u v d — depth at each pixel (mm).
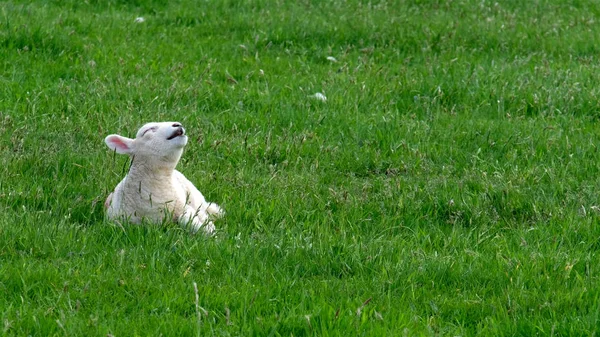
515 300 19859
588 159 30344
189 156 29812
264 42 45031
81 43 41750
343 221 24859
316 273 21797
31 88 35844
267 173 29125
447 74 39750
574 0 57594
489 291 20906
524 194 26875
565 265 21797
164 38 44969
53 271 20531
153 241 22531
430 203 26438
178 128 23203
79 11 48281
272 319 18766
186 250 22000
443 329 18906
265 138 31953
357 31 47000
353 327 18391
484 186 27594
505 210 26234
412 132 32969
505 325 18922
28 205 25000
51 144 29484
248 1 53000
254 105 35844
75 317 18469
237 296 19844
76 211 24781
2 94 35031
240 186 27438
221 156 30469
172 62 40469
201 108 35031
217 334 18016
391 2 55250
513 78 39062
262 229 24328
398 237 23875
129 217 23422
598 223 25109
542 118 34625
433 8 54719
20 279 20125
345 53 43844
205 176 27922
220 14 50250
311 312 19234
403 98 37625
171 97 35281
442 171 29594
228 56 42906
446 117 35031
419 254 22453
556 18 52750
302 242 22812
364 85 37094
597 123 34531
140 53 41969
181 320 18578
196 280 20688
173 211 23781
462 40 46594
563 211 25953
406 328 18078
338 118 34219
